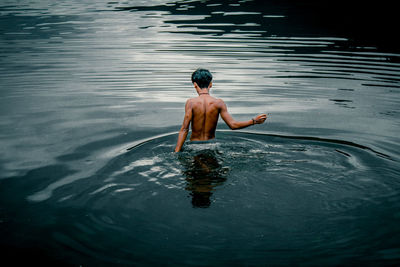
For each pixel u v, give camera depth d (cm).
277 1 2111
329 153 407
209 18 1580
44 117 559
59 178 357
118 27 1393
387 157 398
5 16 1645
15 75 818
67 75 820
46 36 1242
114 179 349
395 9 1803
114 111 591
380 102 629
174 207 299
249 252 248
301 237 262
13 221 287
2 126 518
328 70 849
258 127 512
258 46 1095
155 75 816
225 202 304
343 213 290
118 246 256
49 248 254
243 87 727
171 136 469
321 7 1880
